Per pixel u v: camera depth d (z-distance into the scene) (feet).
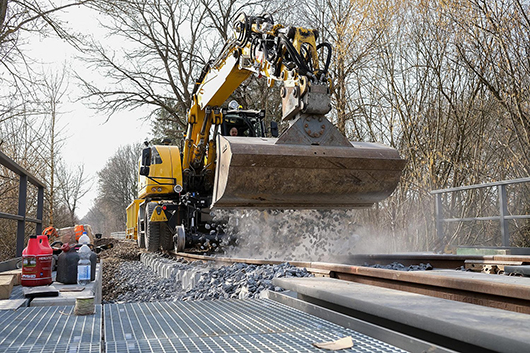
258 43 21.21
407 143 31.09
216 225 36.63
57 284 13.79
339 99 34.50
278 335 7.25
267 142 17.98
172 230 39.60
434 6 28.37
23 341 6.98
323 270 14.67
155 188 40.42
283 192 18.43
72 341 7.02
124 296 24.82
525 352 4.71
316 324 8.02
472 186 24.39
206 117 37.78
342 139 18.63
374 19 31.76
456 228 31.19
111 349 6.55
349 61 34.65
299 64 18.03
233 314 9.26
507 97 24.44
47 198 48.08
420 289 10.49
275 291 12.21
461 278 9.25
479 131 30.71
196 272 19.74
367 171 18.93
